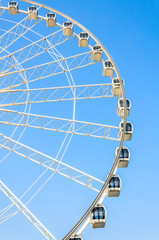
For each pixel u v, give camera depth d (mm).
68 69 29016
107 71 30984
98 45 33312
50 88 26844
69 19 35156
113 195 23469
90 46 34188
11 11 36906
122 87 28422
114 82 30312
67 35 35250
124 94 28000
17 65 28188
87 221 22016
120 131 27078
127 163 25469
